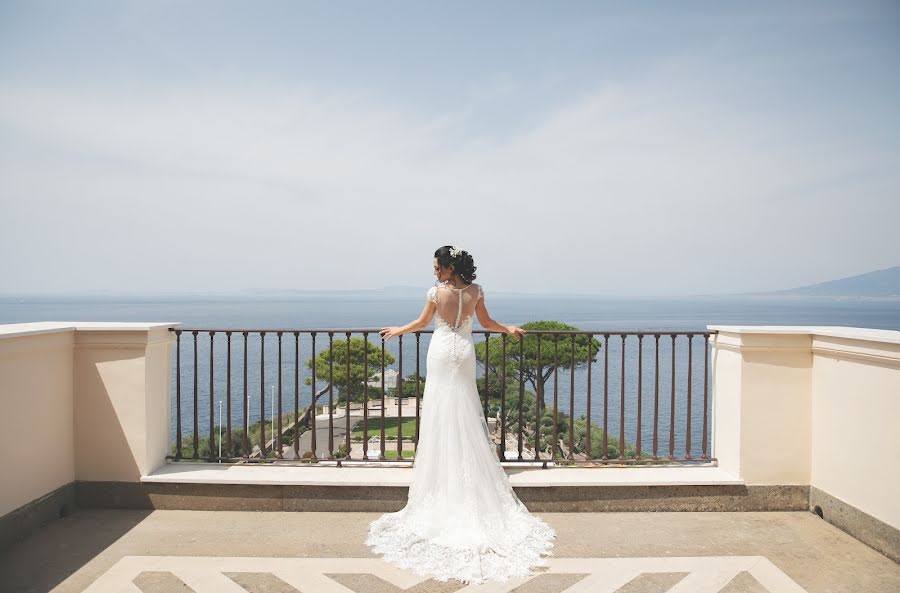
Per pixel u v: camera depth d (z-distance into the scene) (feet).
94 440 12.41
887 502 9.98
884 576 9.26
